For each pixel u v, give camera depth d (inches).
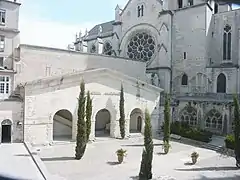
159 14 2144.4
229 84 1808.6
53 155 1182.3
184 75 2069.4
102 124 1889.8
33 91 1347.2
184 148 1384.1
